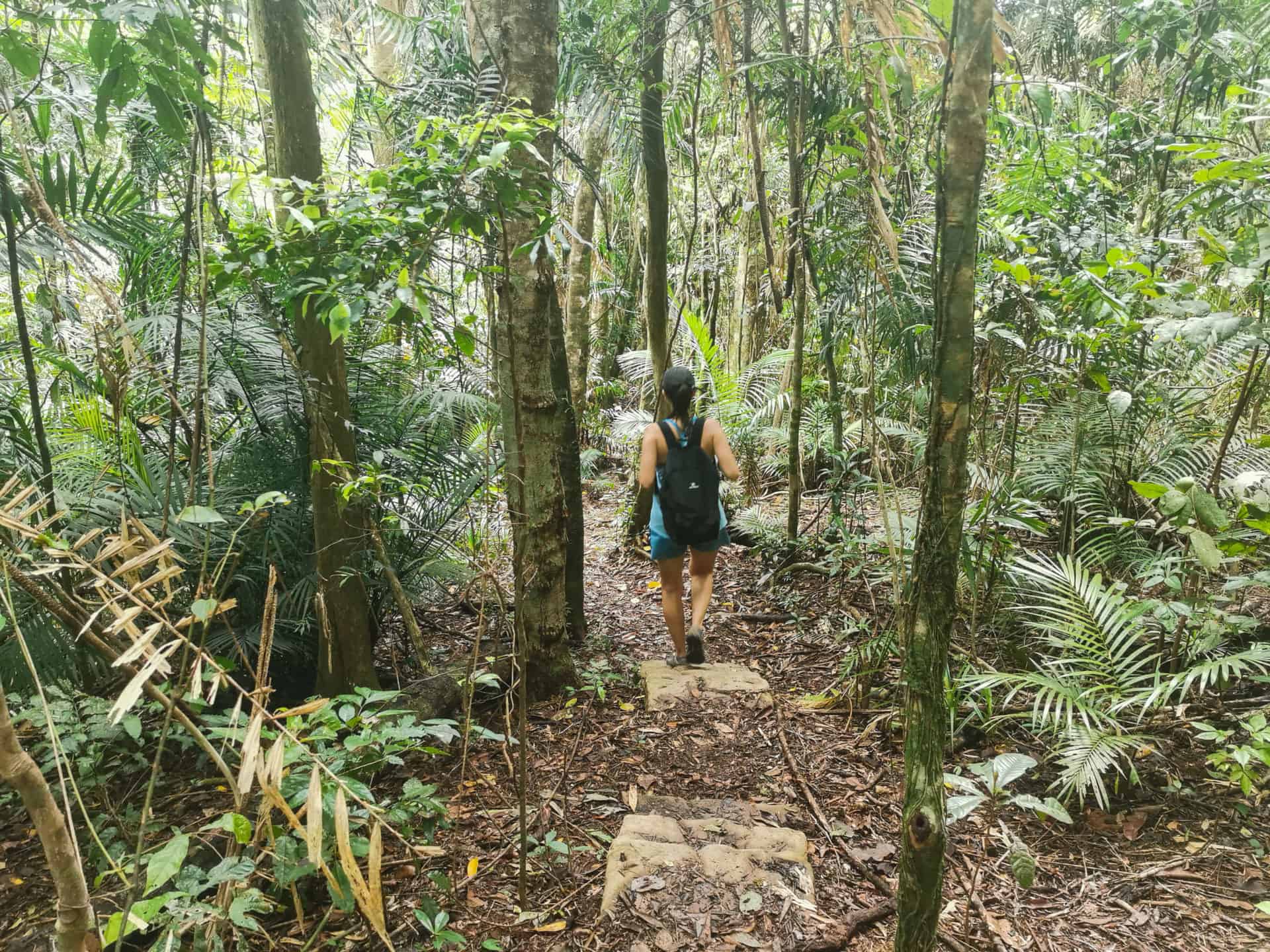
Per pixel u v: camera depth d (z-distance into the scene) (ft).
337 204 7.15
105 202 9.66
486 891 7.45
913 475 15.52
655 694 11.70
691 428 12.42
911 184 13.98
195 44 5.68
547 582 11.64
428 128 7.25
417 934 6.88
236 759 7.88
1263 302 9.72
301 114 8.40
